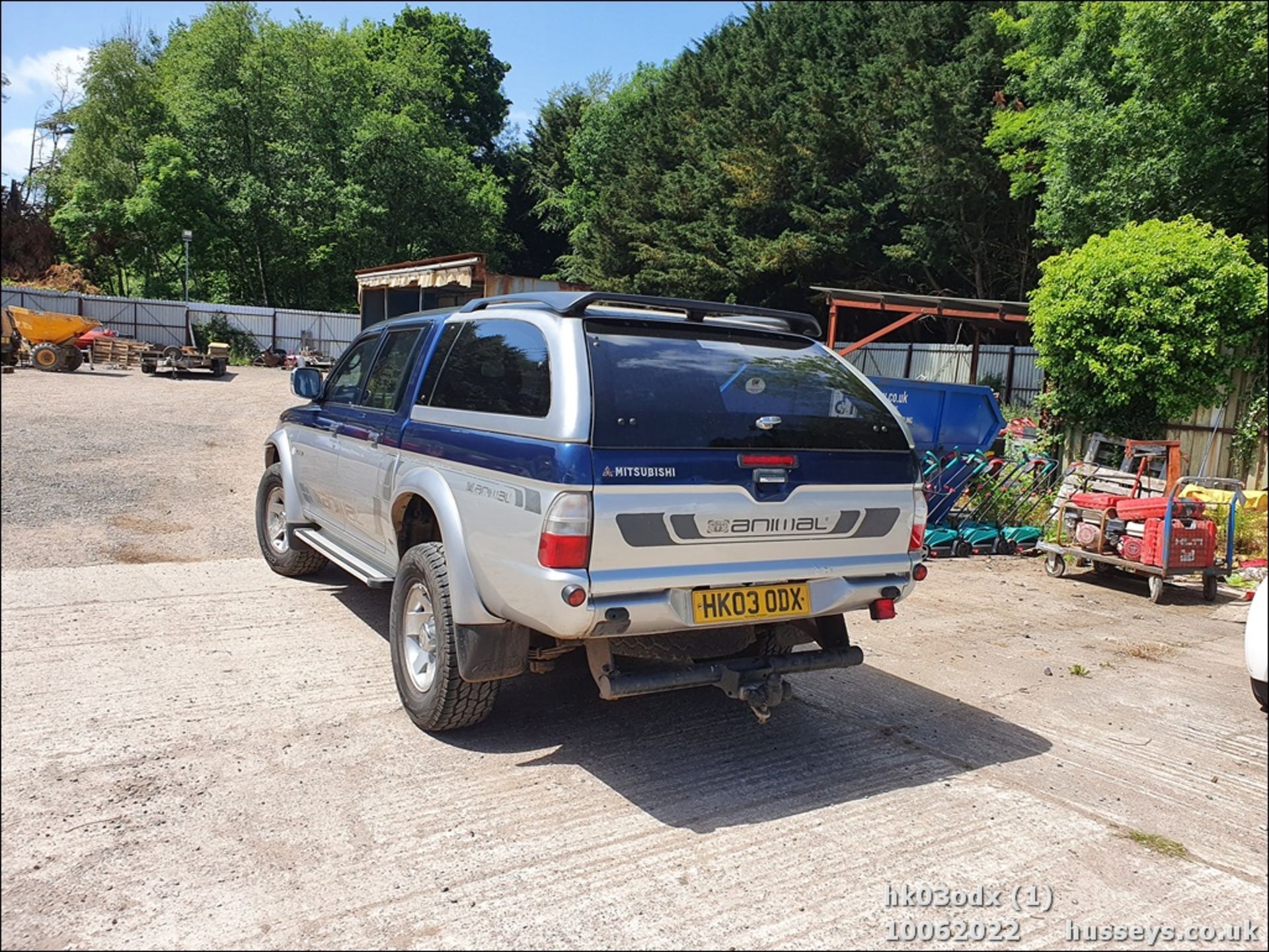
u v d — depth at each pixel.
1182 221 11.64
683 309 4.02
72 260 45.53
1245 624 7.11
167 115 42.66
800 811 3.51
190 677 4.59
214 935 2.54
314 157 42.19
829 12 33.12
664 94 40.16
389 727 4.10
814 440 3.82
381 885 2.84
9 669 4.57
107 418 14.01
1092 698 5.08
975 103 23.88
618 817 3.38
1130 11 14.12
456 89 54.44
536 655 3.86
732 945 2.62
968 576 8.57
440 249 44.31
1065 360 11.66
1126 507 8.20
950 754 4.17
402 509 4.45
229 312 34.31
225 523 8.29
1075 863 3.21
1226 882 3.12
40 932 2.52
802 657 3.90
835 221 27.22
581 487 3.23
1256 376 11.34
